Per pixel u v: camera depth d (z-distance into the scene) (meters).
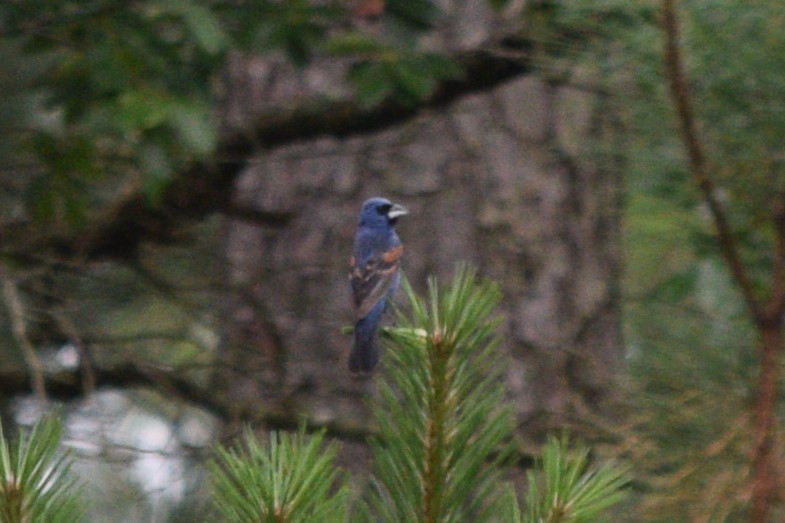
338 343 12.82
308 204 13.16
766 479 6.97
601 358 12.55
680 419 7.46
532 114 12.70
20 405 12.62
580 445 3.54
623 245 12.61
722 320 8.34
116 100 10.62
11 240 13.59
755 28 7.32
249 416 12.05
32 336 12.82
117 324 15.79
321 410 12.63
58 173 12.20
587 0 7.87
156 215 13.48
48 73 11.37
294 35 11.48
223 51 11.34
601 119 8.95
